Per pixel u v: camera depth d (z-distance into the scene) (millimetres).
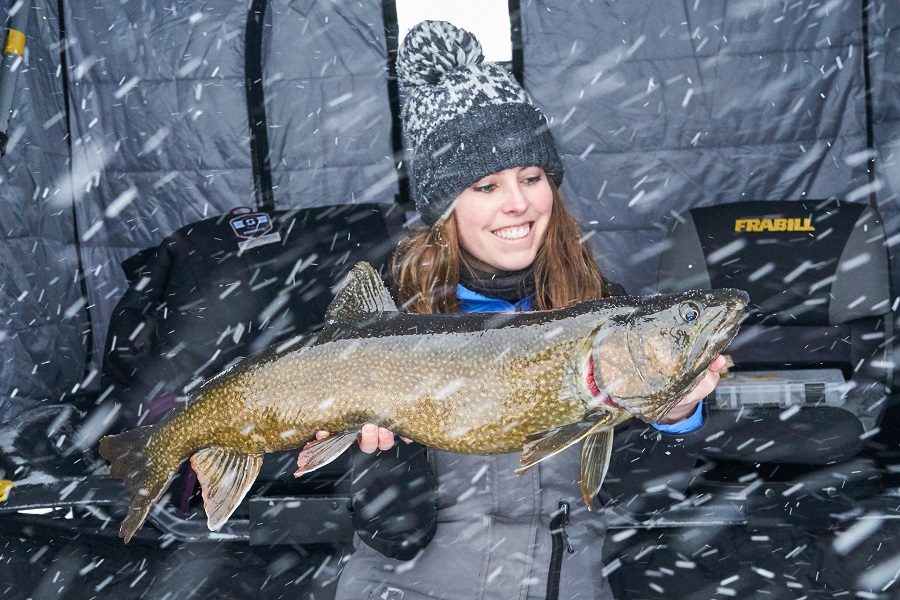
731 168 4457
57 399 4309
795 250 3389
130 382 3350
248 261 3268
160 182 4625
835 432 3104
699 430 2098
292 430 1654
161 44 4512
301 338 1682
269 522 2898
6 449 3363
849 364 3533
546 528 2027
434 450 2066
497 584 1995
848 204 3426
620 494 2135
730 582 2826
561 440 1538
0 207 4098
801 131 4430
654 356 1552
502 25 4391
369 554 2129
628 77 4402
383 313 1685
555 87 4418
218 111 4520
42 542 3176
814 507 3000
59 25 4570
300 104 4504
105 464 3426
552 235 2150
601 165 4484
